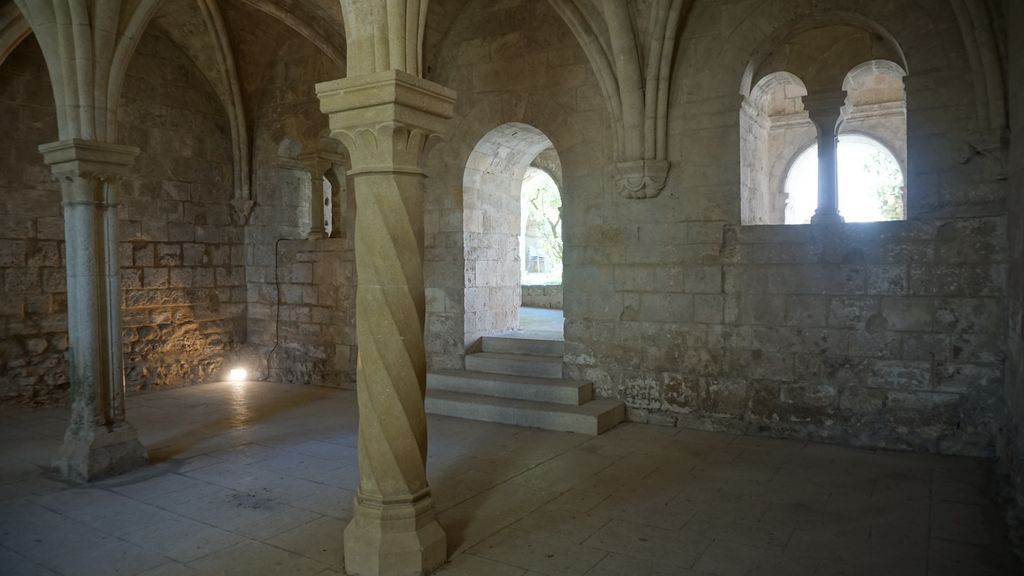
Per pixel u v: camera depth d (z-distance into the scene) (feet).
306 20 29.30
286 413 27.89
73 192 19.92
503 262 32.81
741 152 24.41
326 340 34.14
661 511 16.66
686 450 22.04
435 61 30.42
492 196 31.99
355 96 12.95
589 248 27.17
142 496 18.06
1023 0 16.30
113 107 20.26
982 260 20.38
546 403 26.22
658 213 25.63
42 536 15.40
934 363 21.18
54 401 29.63
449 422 26.05
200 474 19.93
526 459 21.15
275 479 19.42
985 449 20.59
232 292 36.65
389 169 13.04
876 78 40.16
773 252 23.53
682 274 25.18
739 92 24.00
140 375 32.68
